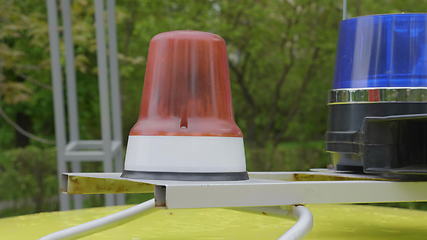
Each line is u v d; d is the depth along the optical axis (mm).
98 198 4199
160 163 812
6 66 7074
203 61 842
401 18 921
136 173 830
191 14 9109
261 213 838
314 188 761
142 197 3979
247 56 10461
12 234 1032
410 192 817
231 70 11141
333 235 976
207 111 830
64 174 872
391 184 808
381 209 1335
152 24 8461
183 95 827
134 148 840
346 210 1330
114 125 3801
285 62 9883
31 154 6660
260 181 786
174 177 805
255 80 11352
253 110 11258
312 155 7695
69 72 3723
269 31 9539
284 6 9445
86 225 840
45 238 798
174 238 955
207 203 695
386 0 8766
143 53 9773
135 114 10461
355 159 909
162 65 844
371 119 812
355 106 919
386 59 917
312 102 11039
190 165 805
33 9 7906
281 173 1006
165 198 679
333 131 959
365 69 928
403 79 907
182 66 836
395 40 918
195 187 689
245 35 9727
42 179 6652
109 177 834
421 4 8562
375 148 815
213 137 816
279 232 1005
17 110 9344
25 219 1229
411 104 895
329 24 9625
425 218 1194
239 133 853
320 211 1307
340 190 777
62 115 3170
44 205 6609
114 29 3779
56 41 3203
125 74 7789
